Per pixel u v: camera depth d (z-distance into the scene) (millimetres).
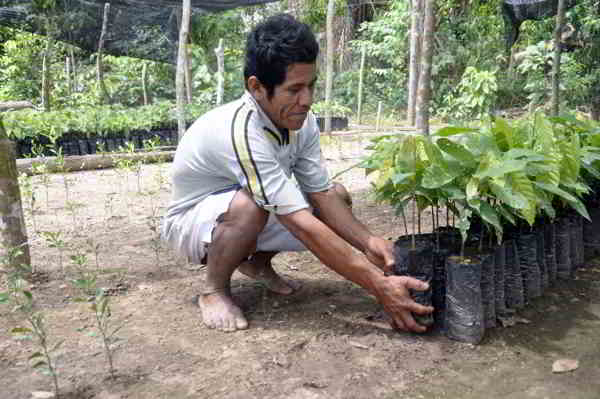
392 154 2461
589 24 10602
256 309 2873
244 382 2166
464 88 14320
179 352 2402
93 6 10758
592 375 2242
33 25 10672
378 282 2396
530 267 2898
